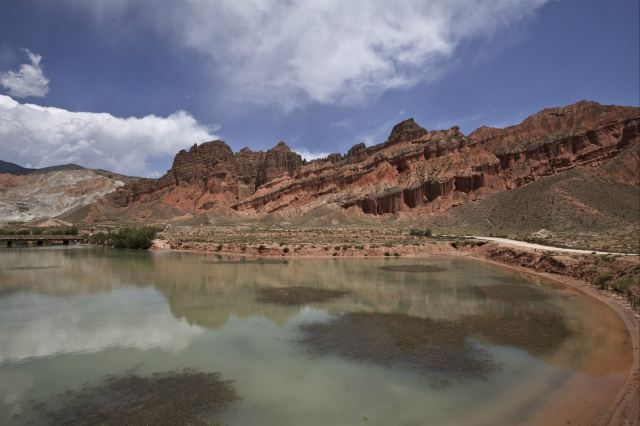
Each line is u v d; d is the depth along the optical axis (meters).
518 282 43.75
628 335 23.11
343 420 14.20
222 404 15.54
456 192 149.00
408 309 30.97
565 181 116.62
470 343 22.47
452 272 52.22
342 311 30.41
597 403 14.66
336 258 71.69
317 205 176.62
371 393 16.33
